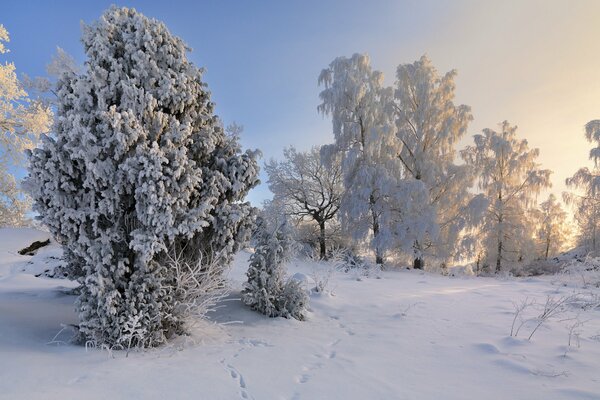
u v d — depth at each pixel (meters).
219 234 5.39
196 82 5.58
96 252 4.41
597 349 4.78
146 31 5.02
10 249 11.48
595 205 19.89
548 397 3.25
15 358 3.63
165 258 5.04
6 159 16.95
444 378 3.77
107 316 4.43
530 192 21.17
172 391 3.17
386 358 4.47
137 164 4.49
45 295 7.16
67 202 4.51
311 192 26.44
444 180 20.94
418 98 22.05
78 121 4.31
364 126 21.48
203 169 5.43
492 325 6.28
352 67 21.98
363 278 13.48
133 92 4.64
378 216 21.11
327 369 4.00
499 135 22.52
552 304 7.14
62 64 14.98
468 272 19.73
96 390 3.09
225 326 5.91
